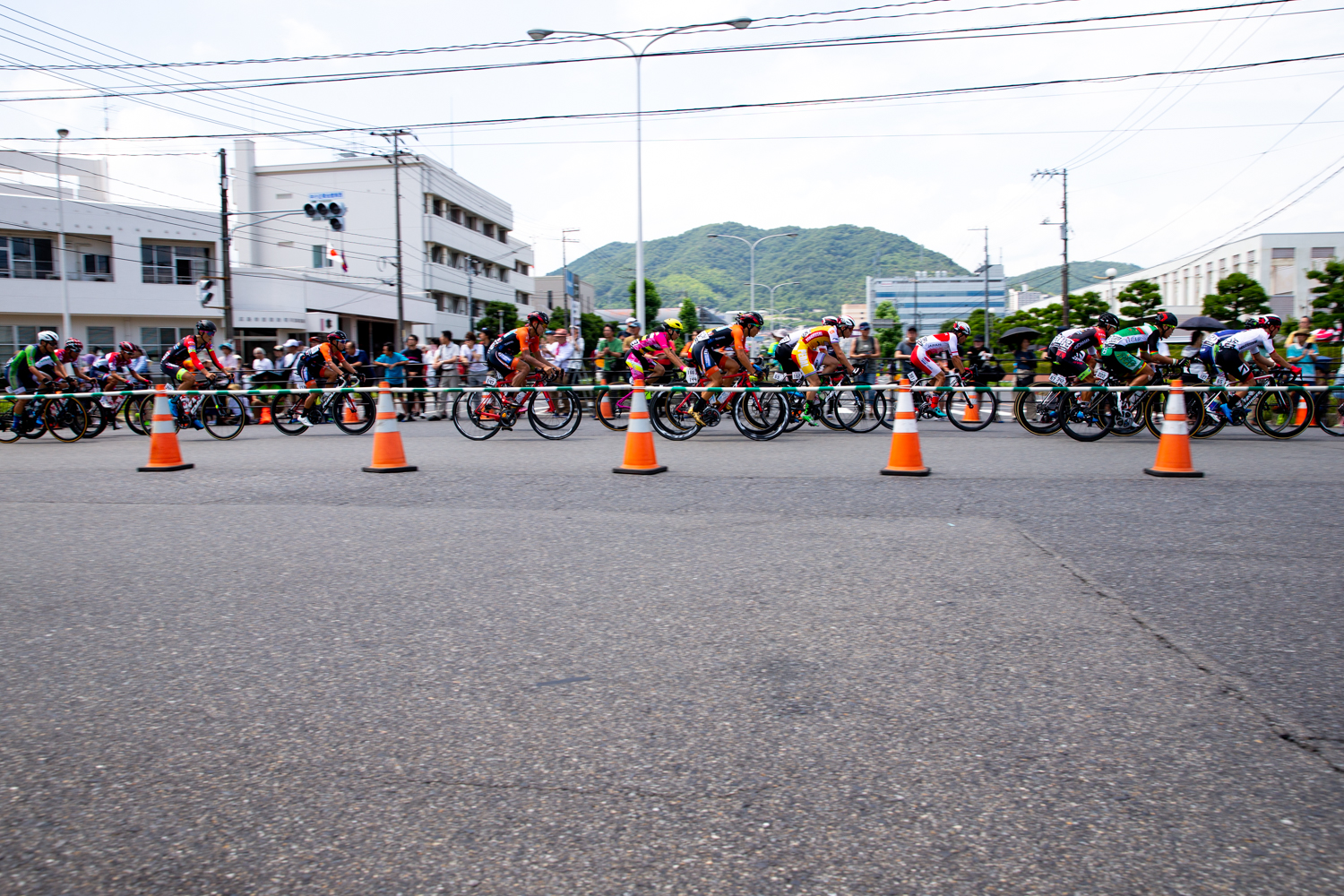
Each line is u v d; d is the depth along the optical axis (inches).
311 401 497.4
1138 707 109.5
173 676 123.3
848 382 497.4
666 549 191.8
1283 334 1064.2
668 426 427.5
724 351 422.3
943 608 148.2
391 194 1843.0
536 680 119.7
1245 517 222.7
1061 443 403.5
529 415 442.6
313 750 100.6
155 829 85.2
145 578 173.9
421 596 159.0
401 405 614.2
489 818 86.0
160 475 323.3
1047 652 127.9
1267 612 146.3
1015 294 4562.0
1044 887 74.7
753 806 87.5
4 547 203.3
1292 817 85.0
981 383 573.9
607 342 592.4
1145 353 398.0
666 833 82.9
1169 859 78.4
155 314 1354.6
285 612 150.8
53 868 79.1
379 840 82.5
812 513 229.9
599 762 96.7
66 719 109.9
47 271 1290.6
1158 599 153.6
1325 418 434.6
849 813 86.0
